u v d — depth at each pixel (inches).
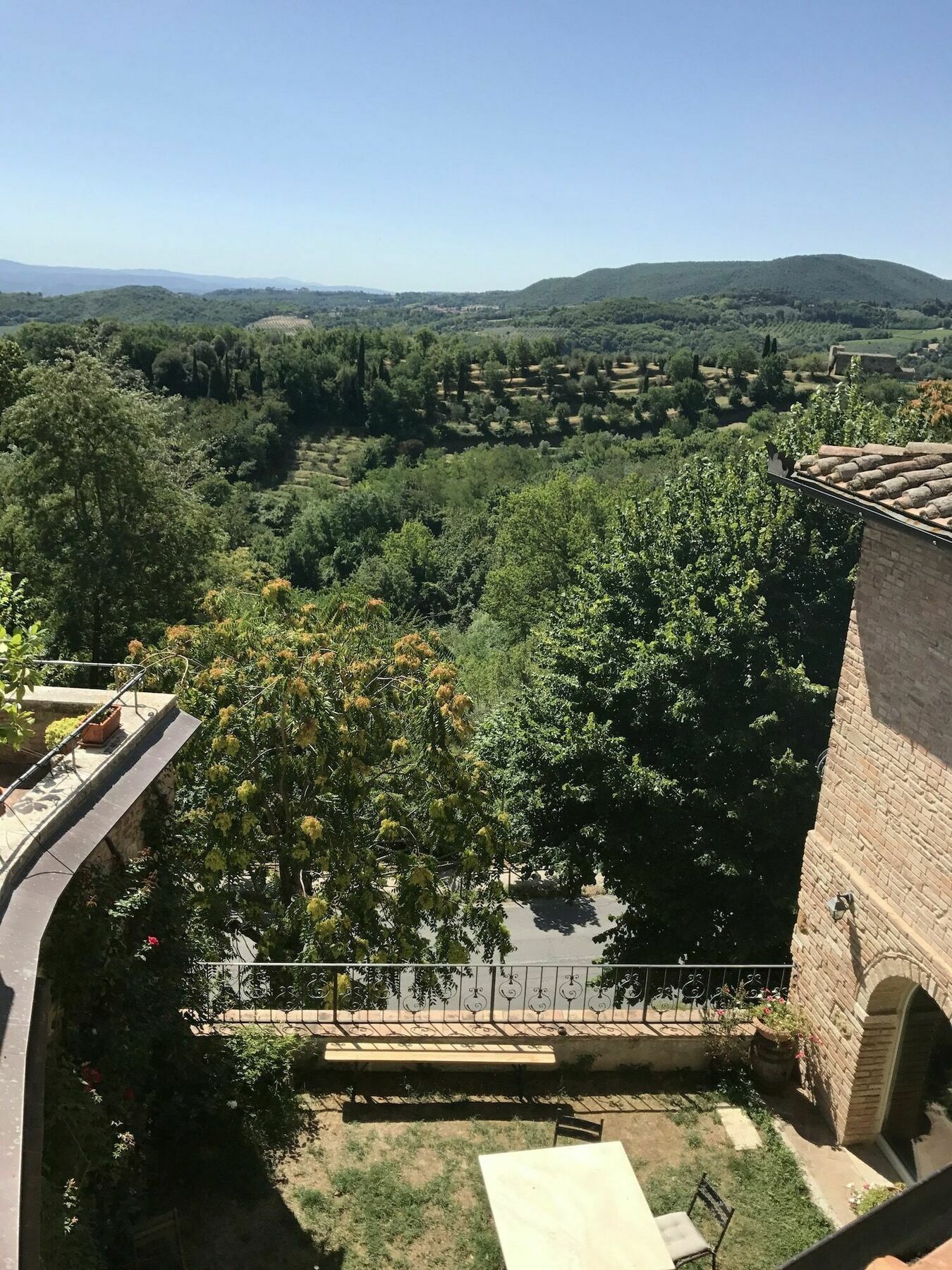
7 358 1593.3
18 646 282.0
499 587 2217.0
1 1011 187.2
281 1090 368.2
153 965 312.8
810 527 644.1
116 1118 273.1
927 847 318.0
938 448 347.3
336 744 605.6
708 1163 362.6
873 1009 352.8
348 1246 314.8
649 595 679.1
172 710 360.5
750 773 585.3
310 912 553.0
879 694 343.6
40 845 249.4
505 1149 358.9
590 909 1045.8
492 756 744.3
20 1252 142.7
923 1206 66.9
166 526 1145.4
